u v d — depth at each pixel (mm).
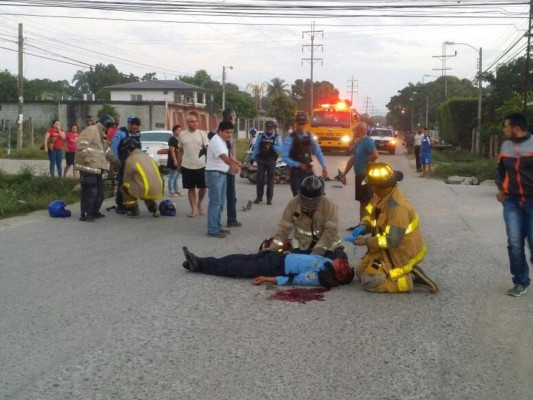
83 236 10062
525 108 26797
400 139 91125
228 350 5051
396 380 4508
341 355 4969
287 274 7059
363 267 6941
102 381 4445
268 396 4227
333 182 20516
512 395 4285
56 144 18922
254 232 10641
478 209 14094
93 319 5793
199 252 8898
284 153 10477
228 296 6578
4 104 51125
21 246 9203
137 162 11766
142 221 11695
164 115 46969
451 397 4246
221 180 10062
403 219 6539
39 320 5754
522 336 5430
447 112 50906
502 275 7664
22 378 4484
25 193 14523
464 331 5547
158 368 4680
